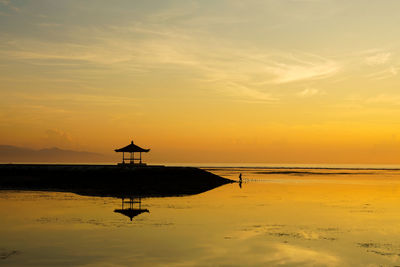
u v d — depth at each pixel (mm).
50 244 21797
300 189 61781
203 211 34906
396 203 41688
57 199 44906
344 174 133250
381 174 135000
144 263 18219
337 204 40656
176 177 68688
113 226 27297
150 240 22906
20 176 67500
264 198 47000
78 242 22312
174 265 17938
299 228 26766
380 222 29219
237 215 32531
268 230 26016
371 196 49781
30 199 44812
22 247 21141
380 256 19703
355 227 27188
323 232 25406
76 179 65500
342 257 19484
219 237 23797
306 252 20391
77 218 30641
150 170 68562
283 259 19078
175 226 27391
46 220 29672
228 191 57656
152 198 46688
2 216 31562
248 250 20688
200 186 67000
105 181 64125
